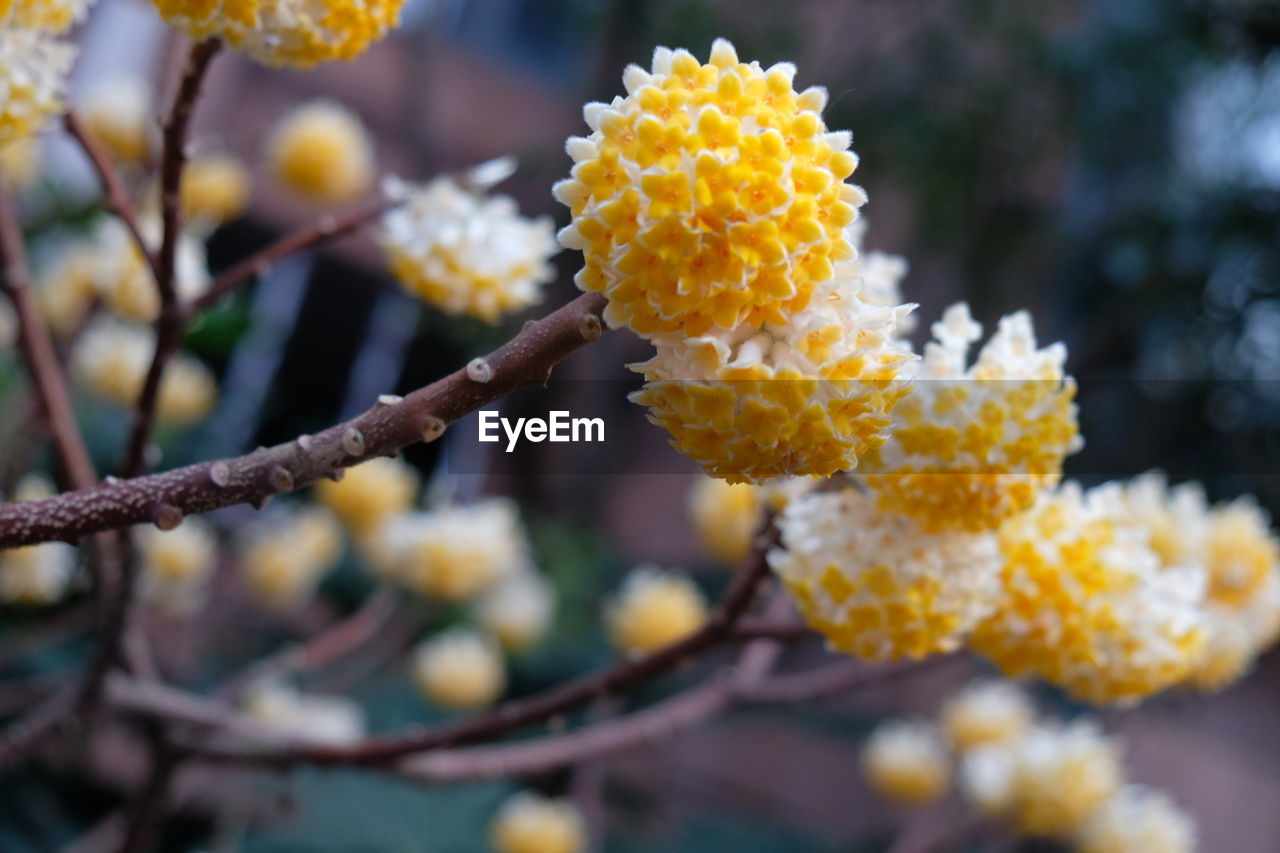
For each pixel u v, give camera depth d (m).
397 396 0.38
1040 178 1.92
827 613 0.44
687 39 1.80
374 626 1.00
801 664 1.76
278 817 1.24
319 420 2.15
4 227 0.55
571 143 0.36
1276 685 2.04
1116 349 1.76
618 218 0.36
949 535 0.44
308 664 0.96
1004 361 0.43
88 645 1.30
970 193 1.80
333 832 1.25
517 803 1.32
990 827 0.86
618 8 1.88
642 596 1.00
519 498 2.25
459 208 0.57
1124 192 1.77
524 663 1.83
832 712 2.01
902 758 1.17
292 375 2.22
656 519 2.35
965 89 1.87
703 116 0.36
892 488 0.43
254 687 1.04
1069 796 0.79
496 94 2.29
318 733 1.01
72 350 0.95
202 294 0.53
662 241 0.36
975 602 0.44
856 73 1.88
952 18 1.90
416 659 1.49
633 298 0.36
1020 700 1.21
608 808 1.81
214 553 1.38
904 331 0.47
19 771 1.24
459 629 1.56
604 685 0.54
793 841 1.72
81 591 1.08
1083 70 1.68
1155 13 1.65
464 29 2.28
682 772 2.08
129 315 0.84
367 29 0.44
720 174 0.36
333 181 0.92
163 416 1.11
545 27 2.37
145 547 1.02
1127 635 0.45
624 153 0.36
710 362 0.37
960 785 1.05
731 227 0.36
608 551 2.24
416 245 0.56
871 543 0.44
